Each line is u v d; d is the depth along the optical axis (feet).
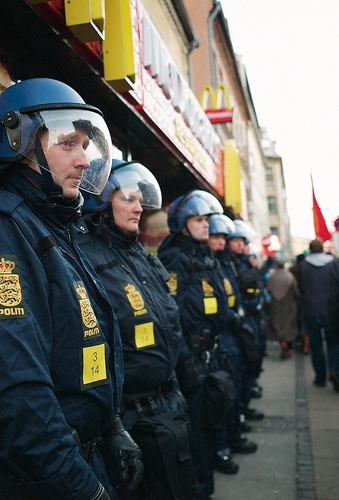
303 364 27.04
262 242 70.03
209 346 10.43
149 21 12.91
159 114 13.65
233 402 9.96
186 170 18.61
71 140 4.75
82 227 5.19
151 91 12.82
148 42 12.57
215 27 47.91
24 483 3.78
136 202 7.59
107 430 5.70
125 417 6.98
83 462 3.90
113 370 4.94
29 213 4.41
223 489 11.38
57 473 3.64
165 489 6.65
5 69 7.75
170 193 20.89
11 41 7.74
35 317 4.00
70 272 4.51
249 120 89.30
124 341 6.87
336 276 16.19
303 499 10.66
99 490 3.95
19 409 3.55
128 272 7.30
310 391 20.58
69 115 4.77
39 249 4.27
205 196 11.12
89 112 4.99
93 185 5.39
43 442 3.61
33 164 4.58
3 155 4.58
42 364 3.83
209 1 45.55
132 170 7.84
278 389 21.30
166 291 8.00
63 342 4.25
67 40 7.98
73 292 4.39
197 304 10.27
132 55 9.13
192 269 10.45
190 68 31.17
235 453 13.83
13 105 4.74
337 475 11.90
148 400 7.20
